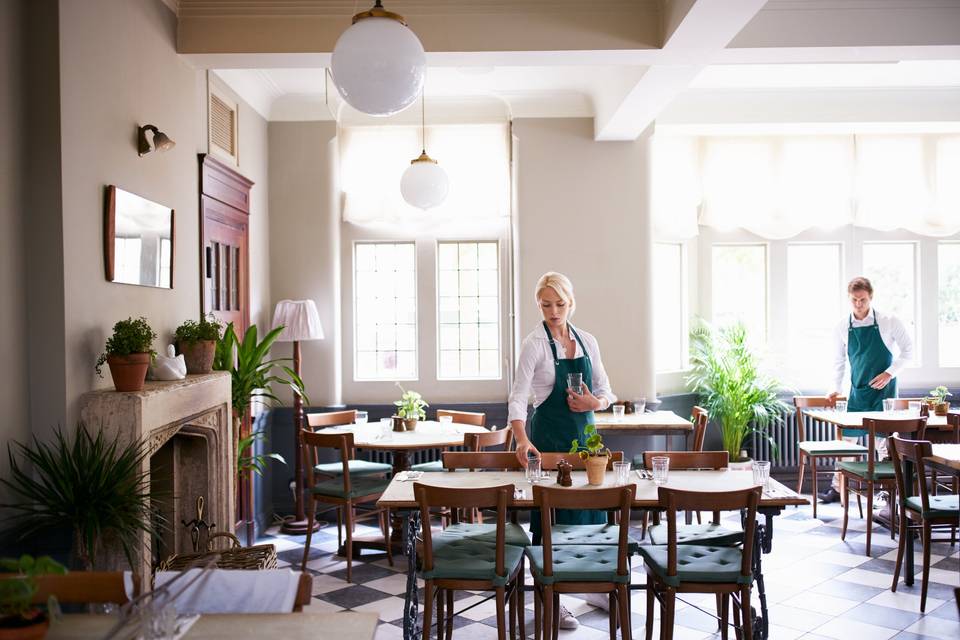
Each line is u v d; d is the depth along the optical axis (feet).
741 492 10.74
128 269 12.98
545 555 10.92
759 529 11.70
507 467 13.85
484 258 24.40
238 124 20.30
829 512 22.74
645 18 15.58
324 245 23.08
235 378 16.56
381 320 24.38
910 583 16.17
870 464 18.54
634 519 22.16
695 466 13.71
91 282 11.83
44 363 10.98
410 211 23.75
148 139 13.99
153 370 13.24
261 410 21.65
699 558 11.50
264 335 22.53
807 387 26.40
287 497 22.59
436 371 24.04
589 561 11.34
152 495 11.30
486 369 24.43
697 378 25.80
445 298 24.44
